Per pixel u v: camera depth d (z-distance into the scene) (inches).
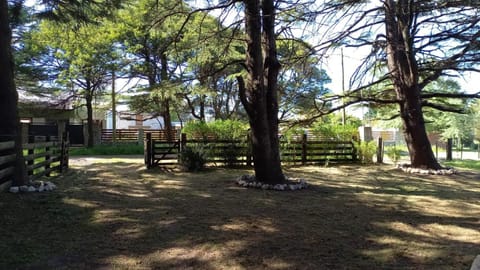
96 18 523.2
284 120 609.6
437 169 572.1
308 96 568.7
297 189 402.3
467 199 358.3
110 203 315.9
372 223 262.5
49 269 178.2
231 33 483.5
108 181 440.1
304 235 232.4
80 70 1034.1
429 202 341.1
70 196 337.1
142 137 1219.2
